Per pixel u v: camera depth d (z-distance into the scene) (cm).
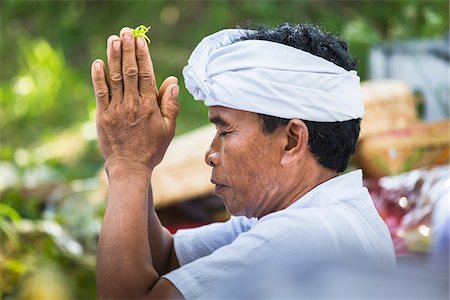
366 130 550
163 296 223
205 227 276
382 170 541
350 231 228
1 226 450
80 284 458
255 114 235
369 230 234
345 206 235
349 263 108
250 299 106
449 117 771
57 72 1059
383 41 973
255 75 230
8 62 1156
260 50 231
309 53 233
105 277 234
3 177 629
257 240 224
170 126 249
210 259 223
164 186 489
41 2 1199
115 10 1202
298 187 240
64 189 574
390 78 815
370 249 230
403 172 539
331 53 239
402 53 809
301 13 1146
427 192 400
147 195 245
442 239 291
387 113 611
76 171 745
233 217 272
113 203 240
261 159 237
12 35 1179
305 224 225
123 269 233
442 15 1041
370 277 105
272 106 230
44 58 1073
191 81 244
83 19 1199
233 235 270
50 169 729
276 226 225
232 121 237
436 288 103
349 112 236
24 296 436
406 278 105
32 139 987
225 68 233
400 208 401
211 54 238
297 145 235
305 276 106
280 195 241
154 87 245
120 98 242
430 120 780
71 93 1045
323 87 232
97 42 1184
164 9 1197
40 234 461
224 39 245
